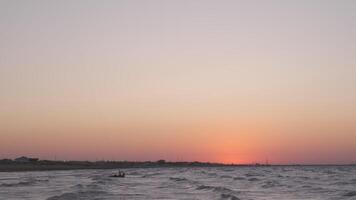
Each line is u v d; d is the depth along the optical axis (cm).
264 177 14762
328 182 10962
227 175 17212
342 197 6500
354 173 19712
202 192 7512
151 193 7294
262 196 6881
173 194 7119
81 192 6894
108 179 12038
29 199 6025
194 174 18675
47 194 6800
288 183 10419
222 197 6462
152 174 18338
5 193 6994
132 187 8825
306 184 9950
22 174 16062
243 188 8731
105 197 6400
